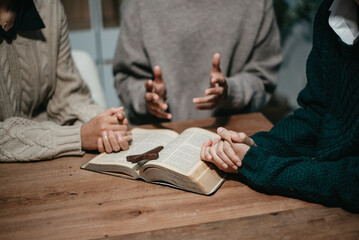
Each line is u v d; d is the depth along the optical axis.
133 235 0.66
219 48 1.49
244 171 0.79
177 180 0.80
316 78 0.91
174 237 0.65
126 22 1.54
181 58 1.50
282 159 0.77
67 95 1.26
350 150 0.73
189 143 0.92
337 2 0.75
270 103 2.98
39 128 1.00
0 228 0.70
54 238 0.66
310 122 0.91
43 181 0.88
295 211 0.71
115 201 0.78
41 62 1.16
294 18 2.64
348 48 0.71
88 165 0.93
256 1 1.47
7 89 1.09
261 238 0.64
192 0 1.47
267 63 1.56
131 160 0.84
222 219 0.70
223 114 1.54
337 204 0.70
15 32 1.07
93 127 0.99
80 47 2.75
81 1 2.63
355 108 0.72
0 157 0.98
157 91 1.20
